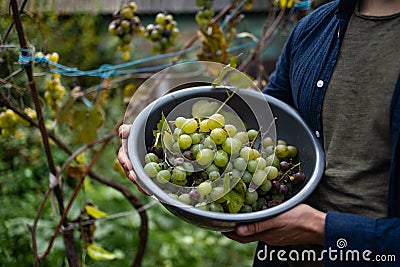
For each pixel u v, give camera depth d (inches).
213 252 109.2
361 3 42.4
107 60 126.2
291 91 52.0
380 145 40.2
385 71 39.3
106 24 130.0
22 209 95.4
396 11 40.1
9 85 63.7
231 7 78.4
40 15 92.2
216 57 72.9
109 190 112.3
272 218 39.7
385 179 40.6
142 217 75.2
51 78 72.7
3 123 66.3
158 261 103.7
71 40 115.3
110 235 103.4
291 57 48.8
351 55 41.7
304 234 40.3
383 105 39.2
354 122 41.3
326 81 43.0
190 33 126.5
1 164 95.2
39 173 102.5
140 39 129.8
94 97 78.1
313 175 43.1
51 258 90.0
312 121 45.3
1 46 60.1
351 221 39.3
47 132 65.2
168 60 128.3
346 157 42.2
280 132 49.2
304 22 48.4
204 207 40.1
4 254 87.8
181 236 112.4
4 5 71.1
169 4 131.3
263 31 80.8
